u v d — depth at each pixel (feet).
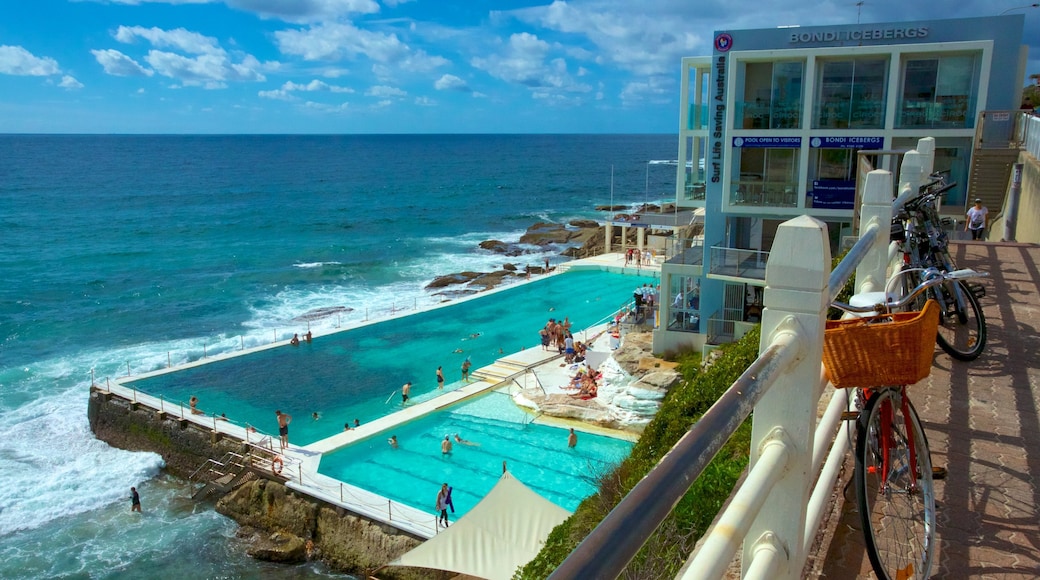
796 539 9.33
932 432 17.99
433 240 280.72
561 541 44.91
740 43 93.20
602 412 94.94
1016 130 79.41
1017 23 84.23
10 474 93.66
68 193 437.17
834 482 13.62
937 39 86.53
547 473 82.07
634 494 5.15
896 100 87.51
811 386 9.07
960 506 14.74
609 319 143.13
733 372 42.04
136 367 130.00
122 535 81.87
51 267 225.35
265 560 76.95
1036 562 12.91
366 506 75.77
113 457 98.78
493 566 53.21
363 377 115.03
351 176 587.27
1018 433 17.74
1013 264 34.45
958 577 12.62
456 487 79.82
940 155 87.51
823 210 91.66
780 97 91.40
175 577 74.38
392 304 171.83
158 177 552.41
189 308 172.96
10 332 153.48
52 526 83.15
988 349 23.41
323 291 190.29
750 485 7.74
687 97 106.01
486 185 524.93
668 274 103.24
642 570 24.62
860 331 11.18
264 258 240.94
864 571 12.63
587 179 583.58
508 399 104.27
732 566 12.69
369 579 72.23
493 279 190.19
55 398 116.78
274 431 95.14
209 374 116.98
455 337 135.54
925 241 25.45
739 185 94.53
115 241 275.59
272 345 132.05
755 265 92.68
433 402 102.73
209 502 88.48
